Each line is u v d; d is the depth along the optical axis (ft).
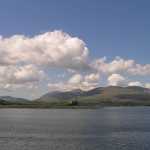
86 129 481.46
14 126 543.39
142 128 499.10
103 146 296.92
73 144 310.04
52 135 391.86
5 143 316.19
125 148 285.43
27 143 316.40
